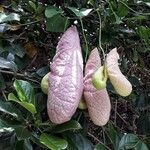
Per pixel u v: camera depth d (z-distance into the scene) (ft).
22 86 1.03
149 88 1.54
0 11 1.27
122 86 0.99
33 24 1.28
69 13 1.26
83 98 1.02
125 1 1.26
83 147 1.07
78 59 1.00
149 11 1.45
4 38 1.18
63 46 1.01
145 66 1.56
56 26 1.13
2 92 1.08
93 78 0.97
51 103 0.95
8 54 1.16
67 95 0.93
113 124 1.39
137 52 1.45
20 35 1.23
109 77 0.99
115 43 1.40
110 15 1.25
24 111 1.06
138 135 1.39
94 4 1.23
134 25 1.39
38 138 1.01
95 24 1.31
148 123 1.42
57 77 0.96
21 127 0.99
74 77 0.96
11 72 1.11
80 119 1.21
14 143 1.03
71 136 1.07
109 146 1.31
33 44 1.29
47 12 1.09
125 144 1.15
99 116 0.99
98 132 1.35
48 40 1.32
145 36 1.34
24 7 1.29
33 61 1.27
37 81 1.14
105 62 0.99
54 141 0.98
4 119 1.01
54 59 1.01
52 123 1.03
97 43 1.31
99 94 0.99
